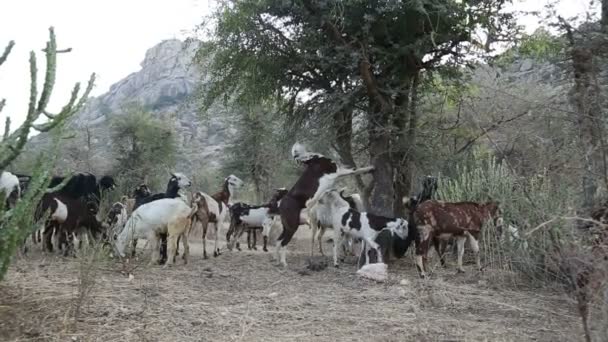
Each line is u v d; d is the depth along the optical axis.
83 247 8.42
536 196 8.31
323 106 13.24
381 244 10.79
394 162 13.33
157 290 8.11
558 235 6.39
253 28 13.05
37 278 8.16
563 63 8.08
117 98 78.69
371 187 14.37
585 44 7.29
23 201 5.70
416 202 11.29
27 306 6.54
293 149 11.93
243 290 8.57
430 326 6.50
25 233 5.95
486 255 10.14
